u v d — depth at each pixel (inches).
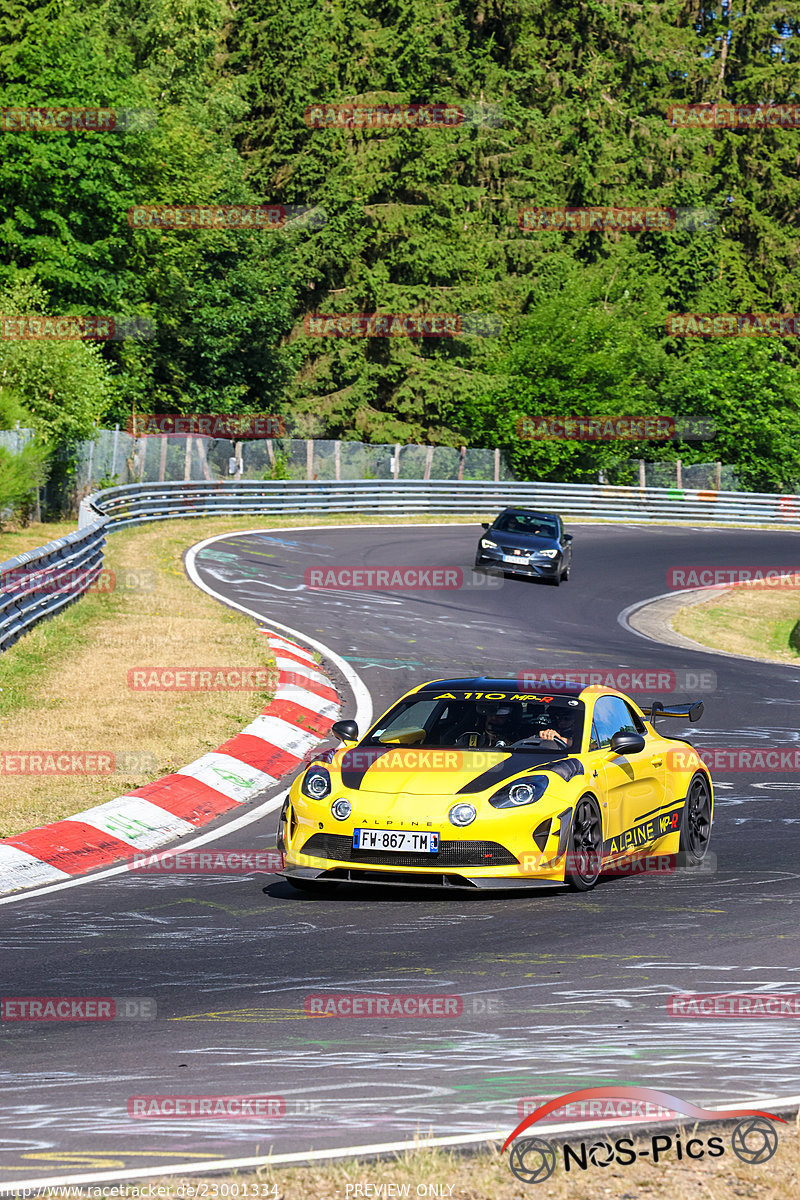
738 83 5767.7
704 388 4343.0
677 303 5177.2
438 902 589.3
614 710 677.3
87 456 2215.8
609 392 4010.8
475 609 1788.9
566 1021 402.6
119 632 1288.1
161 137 3097.9
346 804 589.3
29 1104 323.9
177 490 2357.3
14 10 2679.6
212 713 991.6
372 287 3924.7
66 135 2682.1
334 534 2442.2
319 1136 293.6
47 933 532.4
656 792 665.6
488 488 3129.9
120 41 3587.6
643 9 5182.1
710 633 1862.7
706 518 3516.2
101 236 2827.3
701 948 502.6
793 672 1488.7
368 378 3998.5
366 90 4222.4
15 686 1023.0
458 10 4763.8
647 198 5088.6
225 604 1558.8
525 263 4690.0
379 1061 359.3
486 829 575.5
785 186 5669.3
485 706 659.4
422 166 4050.2
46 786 772.0
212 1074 349.1
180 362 3405.5
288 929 539.2
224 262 3548.2
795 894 602.5
